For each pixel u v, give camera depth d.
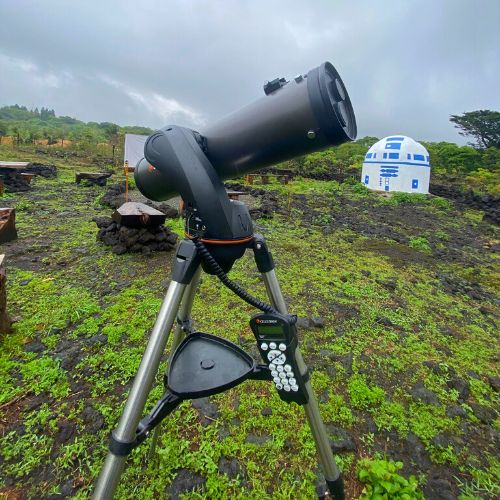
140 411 0.96
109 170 13.35
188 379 1.09
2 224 4.24
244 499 1.44
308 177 15.23
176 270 1.03
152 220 4.12
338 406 1.98
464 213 10.26
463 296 3.88
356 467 1.61
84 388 2.00
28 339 2.40
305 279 3.77
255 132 1.02
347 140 0.99
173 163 1.06
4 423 1.74
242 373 1.12
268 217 6.66
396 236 6.34
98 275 3.50
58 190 8.34
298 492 1.48
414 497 1.42
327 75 0.97
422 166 13.14
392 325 2.96
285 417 1.86
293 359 1.05
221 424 1.79
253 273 3.76
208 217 1.04
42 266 3.66
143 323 2.65
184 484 1.49
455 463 1.70
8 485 1.45
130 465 1.55
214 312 2.88
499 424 1.98
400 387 2.20
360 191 12.12
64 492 1.43
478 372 2.45
